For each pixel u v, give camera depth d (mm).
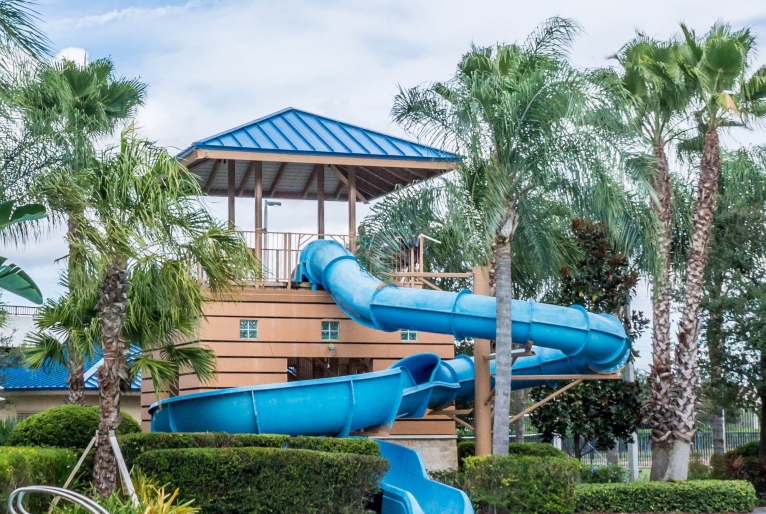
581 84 22500
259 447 18656
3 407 33312
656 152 27250
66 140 22609
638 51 28172
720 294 30656
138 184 17172
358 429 22875
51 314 19188
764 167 31281
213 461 17891
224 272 18188
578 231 28469
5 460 15273
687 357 26562
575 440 29172
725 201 31203
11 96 17109
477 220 22594
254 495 17875
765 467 30062
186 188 18031
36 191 17609
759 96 26516
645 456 44344
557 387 28000
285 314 27172
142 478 17328
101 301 17375
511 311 23422
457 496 21062
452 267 32781
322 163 27234
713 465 32438
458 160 22906
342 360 30328
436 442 28156
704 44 27266
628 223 24250
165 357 20562
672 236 28672
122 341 17422
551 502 21406
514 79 23297
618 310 28109
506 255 23250
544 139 22641
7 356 30688
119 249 16984
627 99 23844
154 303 18609
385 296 24766
